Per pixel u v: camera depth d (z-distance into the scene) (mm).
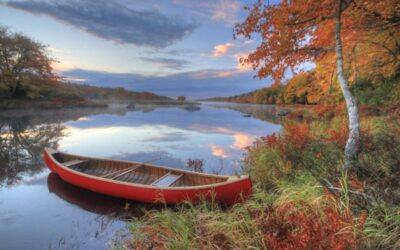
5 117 22531
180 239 2992
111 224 4125
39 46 31188
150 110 41969
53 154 7027
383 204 2426
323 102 12695
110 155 9211
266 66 5391
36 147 10734
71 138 12898
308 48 5293
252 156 6773
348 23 5367
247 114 32531
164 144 11312
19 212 4613
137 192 4629
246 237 2750
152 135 14016
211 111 41781
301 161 4617
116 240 3553
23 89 30578
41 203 4996
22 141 12008
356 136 4199
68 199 5168
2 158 8828
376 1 4875
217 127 18234
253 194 4086
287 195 3275
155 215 3926
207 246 2771
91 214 4512
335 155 4715
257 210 3357
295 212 2816
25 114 25672
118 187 4809
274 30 5012
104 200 5066
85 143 11570
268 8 4871
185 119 25234
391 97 7812
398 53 7250
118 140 12352
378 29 6156
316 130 8625
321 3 4531
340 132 5633
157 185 4719
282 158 5367
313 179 3707
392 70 7633
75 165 6410
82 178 5293
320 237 2008
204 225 3258
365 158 3828
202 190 4254
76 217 4398
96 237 3715
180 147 10625
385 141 3879
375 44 7023
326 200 2812
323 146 5234
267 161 5527
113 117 26125
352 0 4469
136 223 3855
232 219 3268
